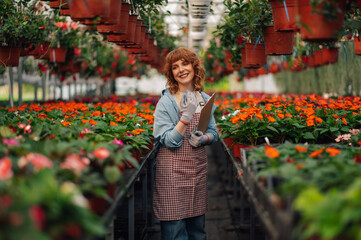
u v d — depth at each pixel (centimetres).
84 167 168
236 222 466
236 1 453
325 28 222
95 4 248
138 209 411
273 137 338
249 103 504
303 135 330
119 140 273
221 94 1202
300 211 142
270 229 156
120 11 320
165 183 298
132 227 305
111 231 240
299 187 150
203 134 307
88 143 223
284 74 1370
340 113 370
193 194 301
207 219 493
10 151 195
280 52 376
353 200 124
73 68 778
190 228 317
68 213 133
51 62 713
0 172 136
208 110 294
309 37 226
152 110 558
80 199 138
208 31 1001
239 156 330
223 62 1012
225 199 581
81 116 389
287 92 1331
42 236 116
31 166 160
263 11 411
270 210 166
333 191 135
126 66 1183
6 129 221
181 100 286
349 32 338
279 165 187
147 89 2486
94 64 784
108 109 527
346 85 693
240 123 327
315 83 950
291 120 327
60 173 174
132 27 387
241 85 2288
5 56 456
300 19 227
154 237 413
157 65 917
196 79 314
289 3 287
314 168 175
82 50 737
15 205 120
